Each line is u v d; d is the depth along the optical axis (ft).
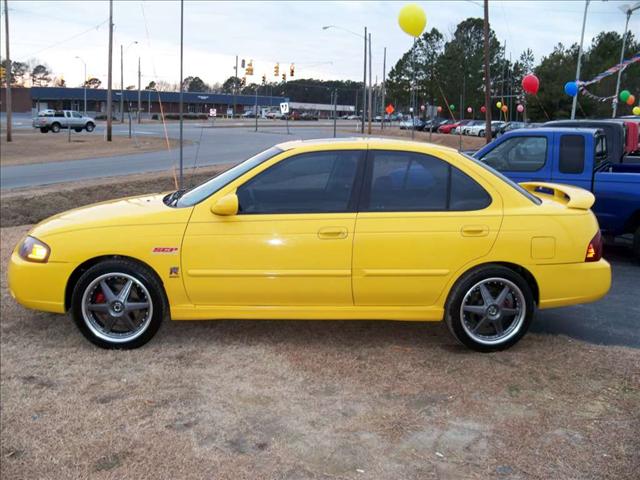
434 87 245.24
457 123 182.70
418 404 12.68
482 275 15.06
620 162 28.73
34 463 10.73
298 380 13.87
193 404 12.78
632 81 155.02
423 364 14.71
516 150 27.17
